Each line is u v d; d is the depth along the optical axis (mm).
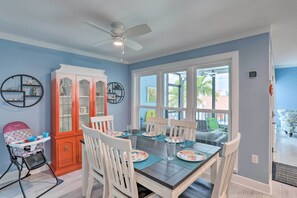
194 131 2250
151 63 3787
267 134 2248
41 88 2902
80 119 3158
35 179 2557
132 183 1291
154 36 2584
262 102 2281
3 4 1722
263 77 2275
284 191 2264
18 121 2586
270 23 2148
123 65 4242
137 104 4234
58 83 2795
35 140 2293
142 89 4117
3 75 2520
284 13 1895
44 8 1809
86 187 2129
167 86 3596
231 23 2150
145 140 2162
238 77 2484
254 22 2119
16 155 2219
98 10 1843
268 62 2238
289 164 3143
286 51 3539
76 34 2545
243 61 2443
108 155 1481
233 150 1204
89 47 3172
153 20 2068
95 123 2738
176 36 2584
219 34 2508
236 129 2492
